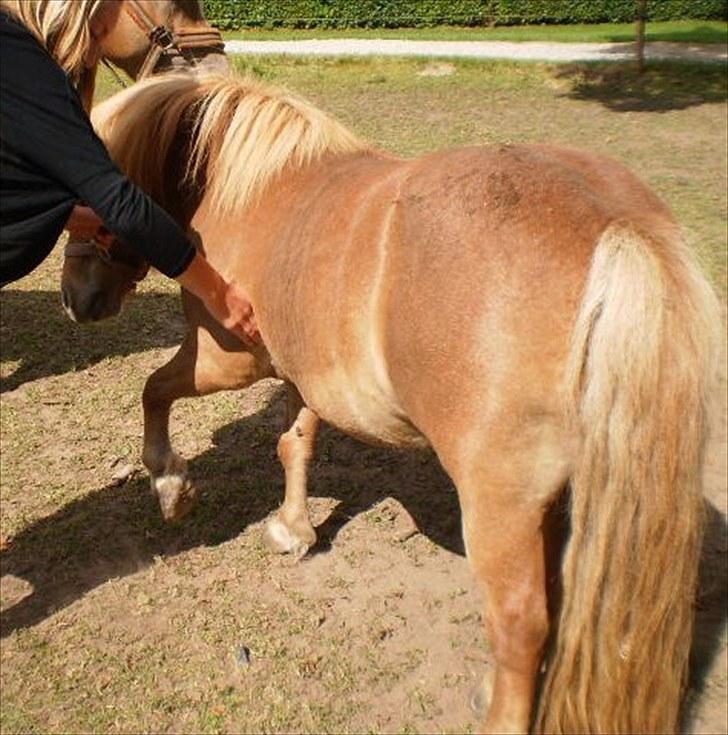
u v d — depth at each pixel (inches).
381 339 80.2
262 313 97.9
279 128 100.4
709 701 101.9
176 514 129.7
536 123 446.9
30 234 85.0
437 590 122.3
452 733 100.1
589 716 74.7
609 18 797.2
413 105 493.4
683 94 509.0
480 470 72.9
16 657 112.3
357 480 147.5
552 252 69.6
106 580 125.3
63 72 81.7
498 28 783.1
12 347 198.1
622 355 64.3
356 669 109.1
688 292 66.6
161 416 124.0
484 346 70.3
